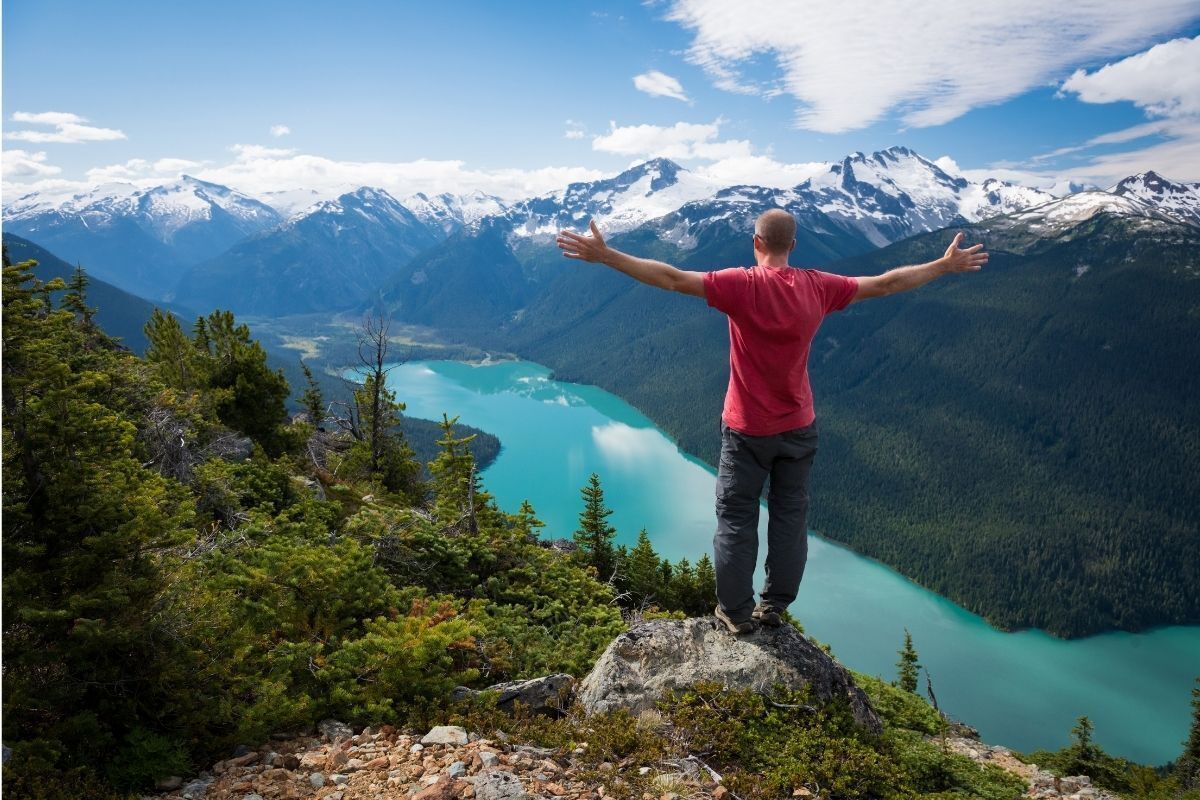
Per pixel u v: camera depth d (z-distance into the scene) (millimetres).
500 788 4598
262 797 4656
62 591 5301
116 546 5406
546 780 4871
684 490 169500
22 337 5992
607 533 20359
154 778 4816
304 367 36969
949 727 13961
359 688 6191
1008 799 7496
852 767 5488
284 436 27188
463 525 14484
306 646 6613
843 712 6086
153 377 19984
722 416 5516
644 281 4371
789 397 5066
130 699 5172
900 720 12539
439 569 11812
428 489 30156
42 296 7371
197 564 7652
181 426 17125
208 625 5906
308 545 10586
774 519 5746
